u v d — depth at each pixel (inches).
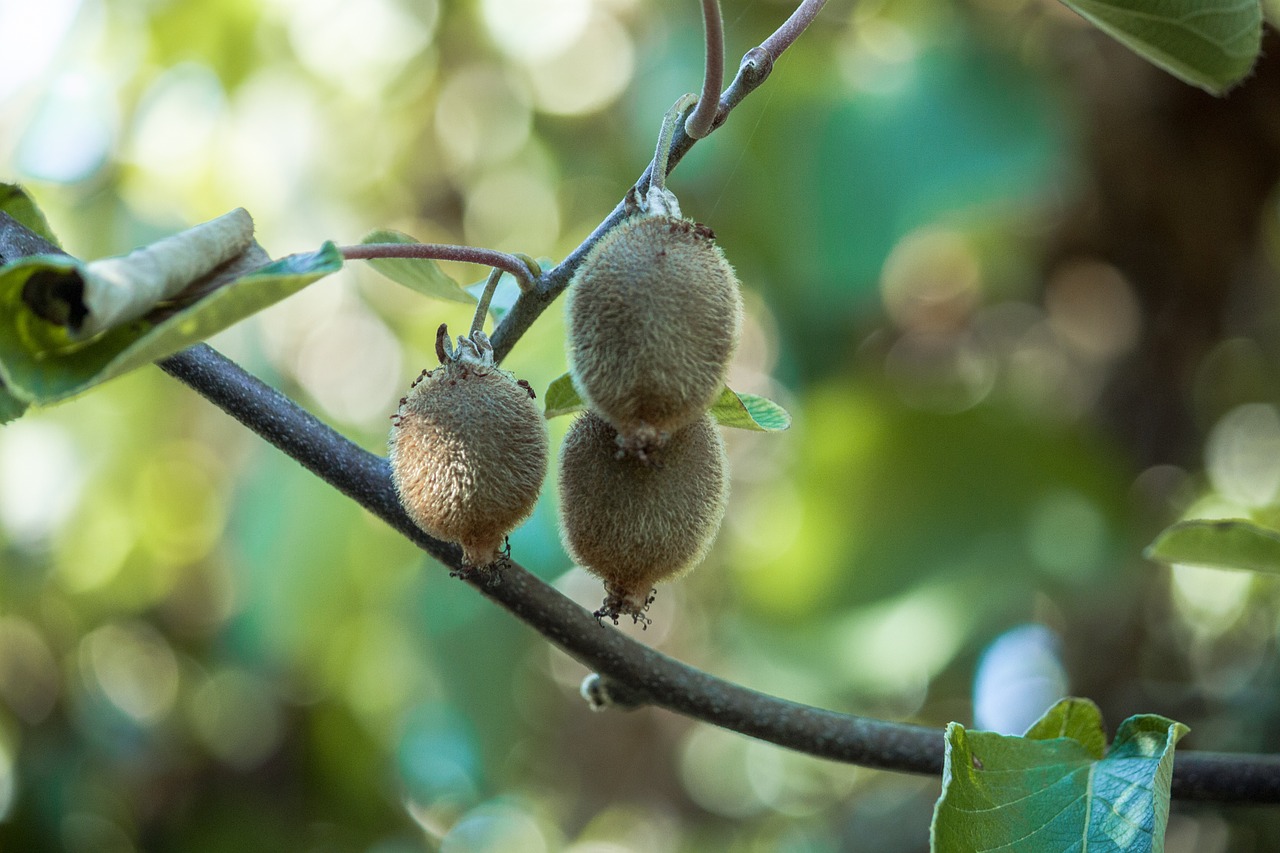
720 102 92.8
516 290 130.2
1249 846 234.7
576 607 107.3
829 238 246.1
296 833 296.2
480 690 248.8
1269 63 237.3
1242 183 253.8
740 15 256.4
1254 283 270.4
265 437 108.0
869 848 329.7
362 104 302.7
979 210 253.6
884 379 288.4
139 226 284.2
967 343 300.2
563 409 111.0
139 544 302.2
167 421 293.1
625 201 95.1
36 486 289.1
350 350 309.6
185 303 78.2
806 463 281.0
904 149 244.7
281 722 299.9
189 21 285.0
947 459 273.7
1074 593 273.7
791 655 268.2
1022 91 246.4
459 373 94.5
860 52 256.4
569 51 300.2
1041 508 269.4
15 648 294.8
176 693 309.3
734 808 382.3
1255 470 284.2
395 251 89.7
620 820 376.5
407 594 252.1
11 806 284.5
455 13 300.7
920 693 300.4
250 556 253.4
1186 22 105.2
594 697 119.5
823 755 110.3
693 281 87.2
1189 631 273.9
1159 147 253.6
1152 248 266.8
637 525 94.0
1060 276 281.7
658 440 87.2
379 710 268.8
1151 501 273.4
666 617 350.9
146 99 289.3
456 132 312.8
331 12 290.5
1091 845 86.2
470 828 359.6
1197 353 268.7
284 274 72.5
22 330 72.8
